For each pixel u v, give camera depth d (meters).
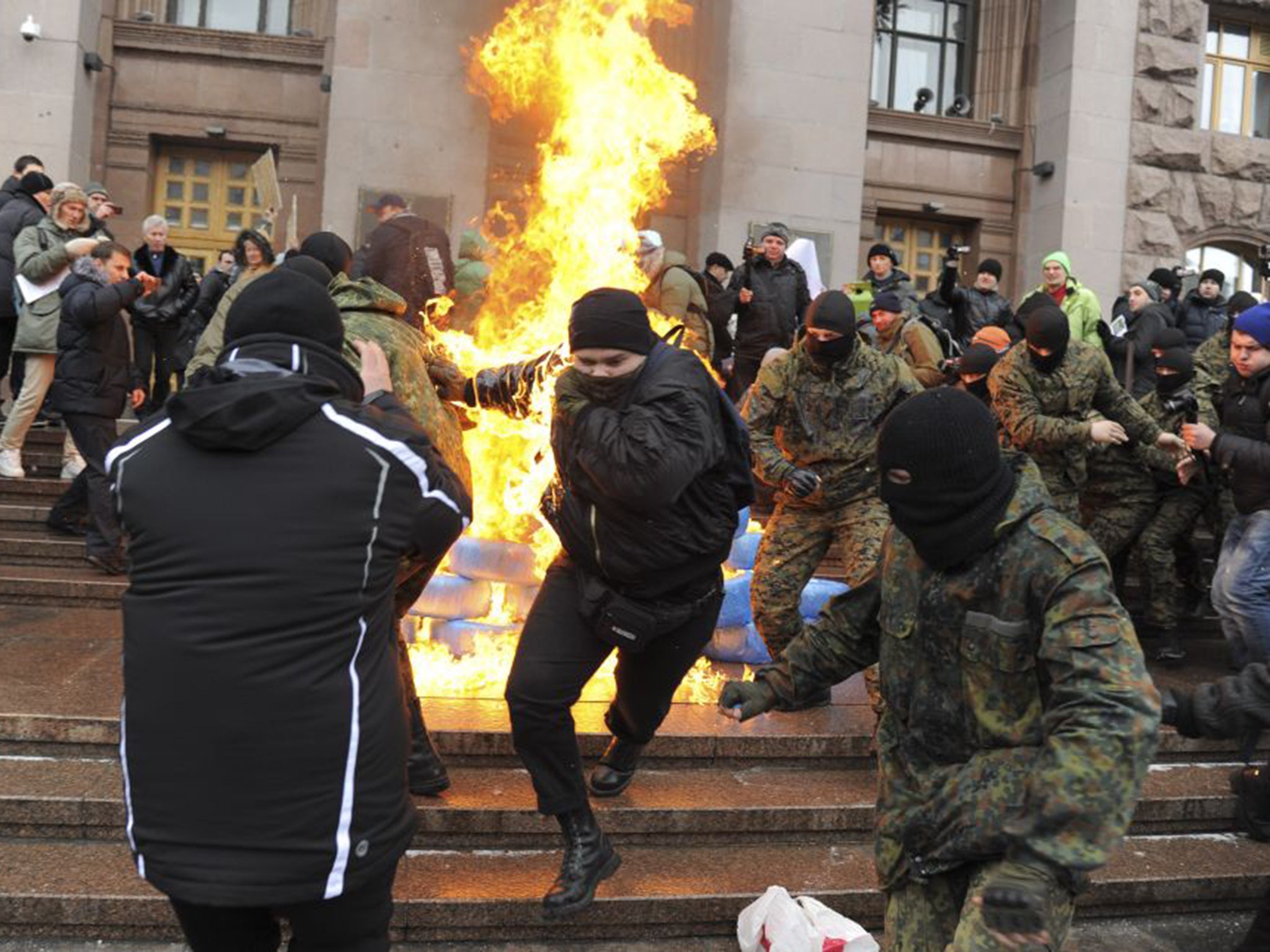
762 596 4.83
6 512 7.09
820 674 2.63
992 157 14.51
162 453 2.21
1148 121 14.09
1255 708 2.62
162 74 12.46
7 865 3.52
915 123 14.18
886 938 2.50
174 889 2.10
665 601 3.42
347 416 2.26
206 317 9.31
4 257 8.12
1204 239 14.34
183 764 2.10
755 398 4.73
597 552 3.32
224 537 2.13
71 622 5.89
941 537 2.24
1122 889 4.03
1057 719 2.10
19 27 11.59
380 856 2.22
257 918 2.36
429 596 5.32
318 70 12.67
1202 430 5.05
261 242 6.95
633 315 3.17
